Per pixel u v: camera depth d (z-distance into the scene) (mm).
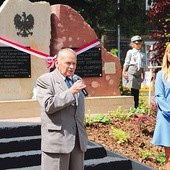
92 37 12789
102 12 21062
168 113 7289
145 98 15102
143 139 9938
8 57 11500
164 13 12453
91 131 9953
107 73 13016
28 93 11766
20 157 8180
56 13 12273
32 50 11766
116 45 27766
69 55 5934
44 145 5852
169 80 7316
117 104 12484
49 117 5828
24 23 11680
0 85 11391
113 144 9492
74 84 5797
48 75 5969
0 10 11406
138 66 13281
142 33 21531
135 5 21312
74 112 5926
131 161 8828
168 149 7477
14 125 9023
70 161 6008
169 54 7340
